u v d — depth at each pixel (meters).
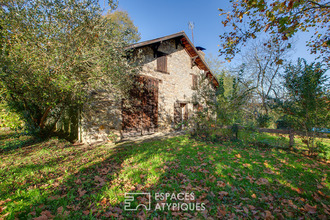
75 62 4.66
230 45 4.80
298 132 5.64
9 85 4.88
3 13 4.35
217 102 8.13
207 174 3.51
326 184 3.14
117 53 5.40
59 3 4.56
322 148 4.88
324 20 4.45
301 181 3.29
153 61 9.80
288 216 2.29
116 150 5.68
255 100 15.09
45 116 6.69
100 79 5.18
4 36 4.88
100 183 3.16
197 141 7.02
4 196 2.70
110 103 7.59
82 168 3.92
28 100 6.06
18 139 6.77
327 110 4.75
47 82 4.97
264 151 5.55
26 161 4.50
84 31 5.09
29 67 4.50
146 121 9.23
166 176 3.42
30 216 2.17
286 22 2.91
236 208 2.45
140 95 8.86
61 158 4.82
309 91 4.82
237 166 3.96
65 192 2.89
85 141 6.96
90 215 2.26
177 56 11.88
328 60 5.54
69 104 6.66
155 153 5.09
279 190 2.94
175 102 11.44
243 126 7.14
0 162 4.38
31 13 4.37
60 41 4.84
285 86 5.52
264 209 2.45
